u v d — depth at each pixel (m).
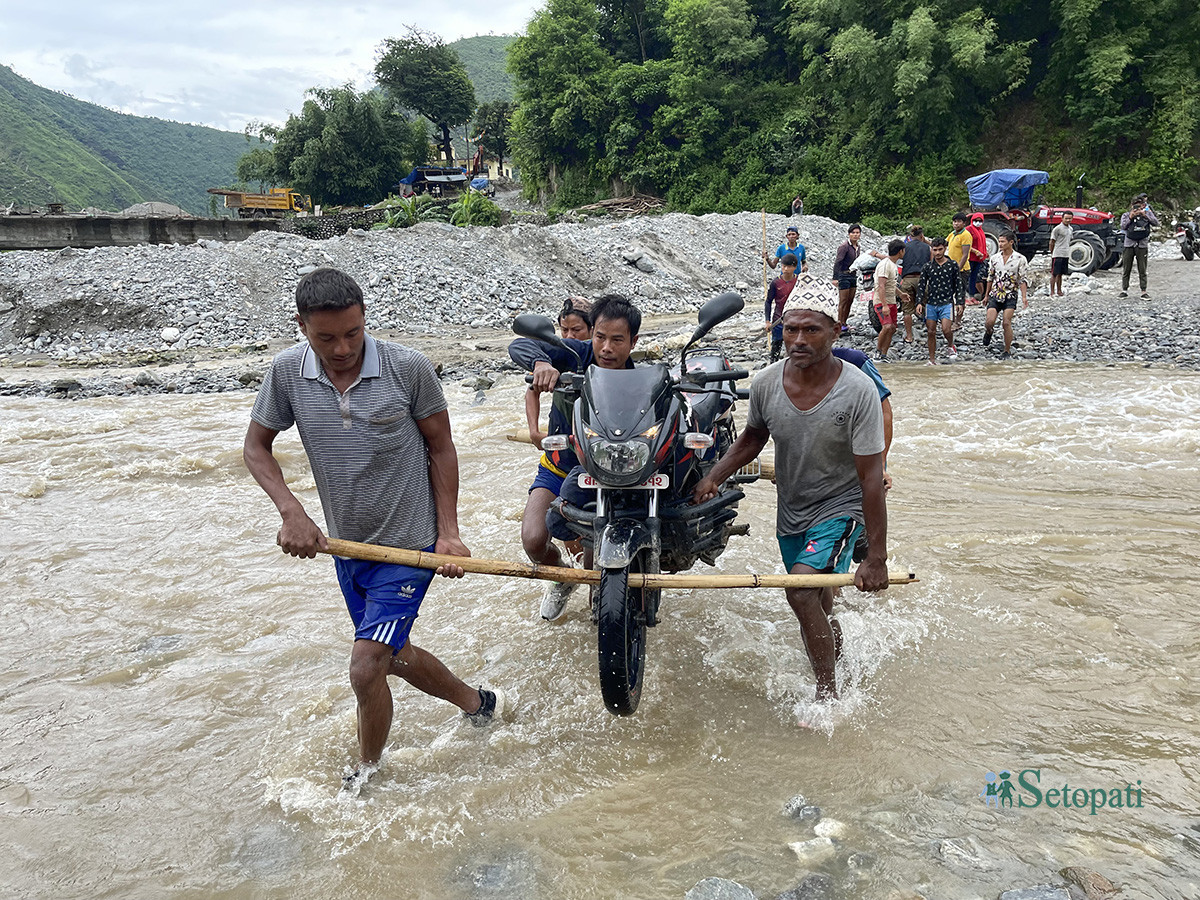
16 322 18.52
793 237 13.09
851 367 3.67
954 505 6.55
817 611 3.78
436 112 82.19
